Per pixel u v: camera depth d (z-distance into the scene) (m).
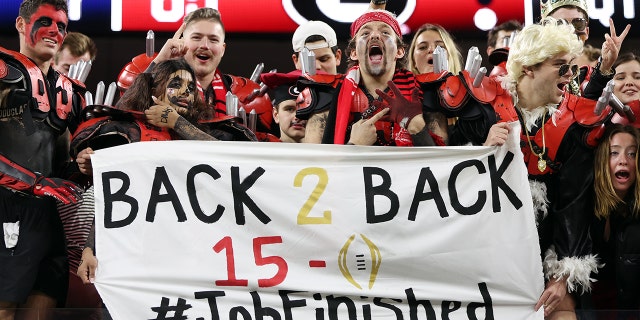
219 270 5.59
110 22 8.45
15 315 5.53
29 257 5.99
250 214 5.64
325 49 7.29
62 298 6.23
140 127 5.92
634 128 6.13
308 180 5.68
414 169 5.70
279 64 8.55
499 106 5.88
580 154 5.92
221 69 8.52
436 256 5.62
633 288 6.13
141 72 6.54
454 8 8.53
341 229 5.63
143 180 5.69
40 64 6.22
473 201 5.67
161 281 5.58
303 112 6.03
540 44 5.84
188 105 6.03
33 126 6.04
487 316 5.59
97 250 5.62
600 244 6.20
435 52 6.17
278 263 5.61
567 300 5.93
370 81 6.07
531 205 5.65
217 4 8.52
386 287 5.59
